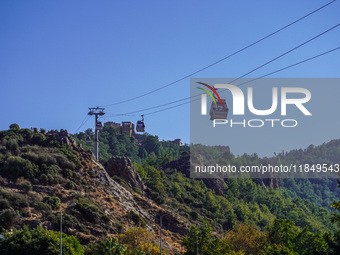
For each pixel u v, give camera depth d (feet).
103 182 481.46
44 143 504.43
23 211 397.19
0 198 399.03
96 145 508.12
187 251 399.03
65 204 424.46
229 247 401.08
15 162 449.06
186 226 477.36
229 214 600.80
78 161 487.20
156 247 379.55
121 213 446.19
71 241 343.46
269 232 444.55
